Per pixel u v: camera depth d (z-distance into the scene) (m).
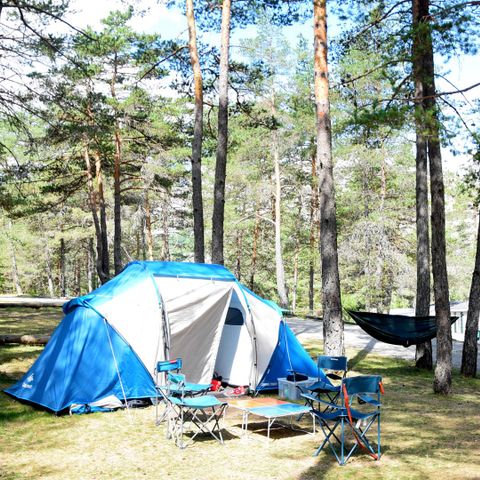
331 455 6.77
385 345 18.00
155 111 25.53
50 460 6.50
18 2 13.09
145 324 9.41
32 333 17.03
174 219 40.81
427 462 6.46
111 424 8.05
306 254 39.19
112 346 9.12
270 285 45.09
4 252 47.16
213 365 9.98
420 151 13.82
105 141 24.61
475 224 39.00
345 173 29.84
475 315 12.91
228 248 44.75
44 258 47.53
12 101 14.12
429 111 9.54
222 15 14.55
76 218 37.84
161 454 6.79
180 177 30.42
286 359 10.55
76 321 9.31
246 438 7.49
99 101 19.77
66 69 16.12
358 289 34.47
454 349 18.83
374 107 10.02
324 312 11.78
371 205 29.61
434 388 10.63
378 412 6.72
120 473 6.11
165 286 9.80
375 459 6.59
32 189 24.41
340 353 11.58
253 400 7.89
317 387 8.04
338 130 16.31
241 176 32.12
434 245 10.65
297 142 31.16
